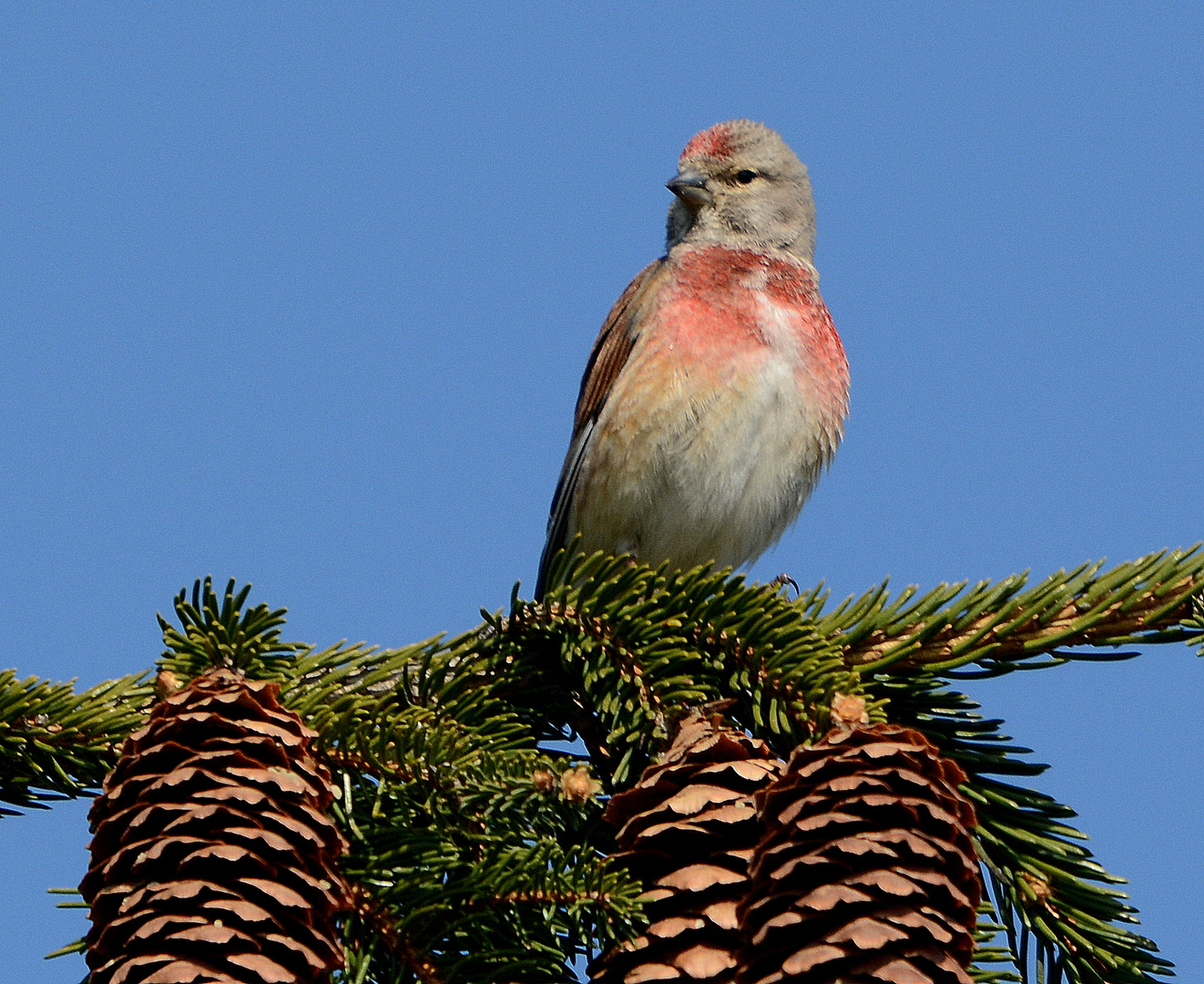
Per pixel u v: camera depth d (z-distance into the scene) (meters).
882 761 4.98
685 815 5.11
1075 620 6.38
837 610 6.68
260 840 4.75
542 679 6.82
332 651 6.23
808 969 4.63
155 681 5.66
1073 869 6.10
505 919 5.21
